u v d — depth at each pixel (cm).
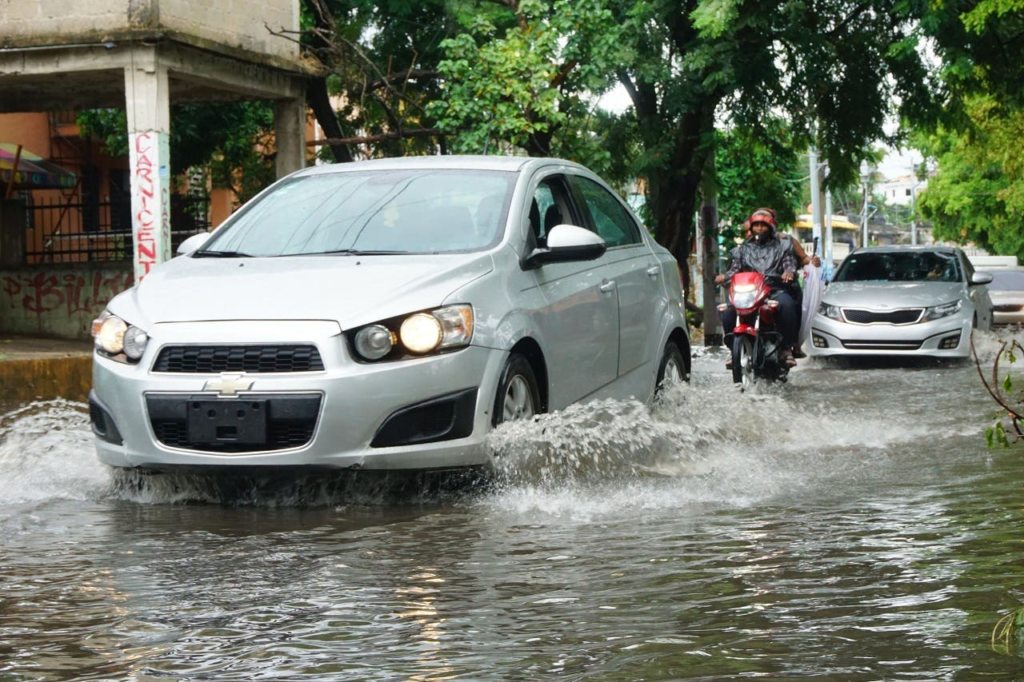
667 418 840
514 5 1845
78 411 1074
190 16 1522
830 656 335
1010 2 1861
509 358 633
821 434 835
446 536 518
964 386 1269
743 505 577
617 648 347
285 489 623
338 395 576
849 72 2225
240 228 727
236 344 592
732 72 1942
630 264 809
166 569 463
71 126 2581
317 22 2006
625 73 2098
